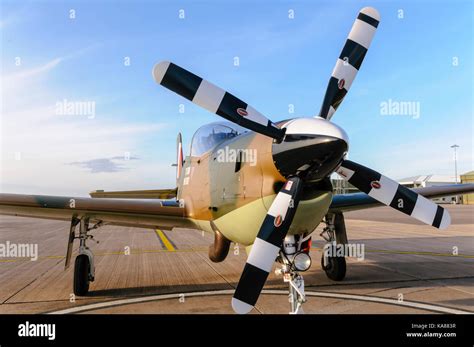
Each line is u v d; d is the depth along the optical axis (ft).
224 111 10.87
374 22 13.64
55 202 15.75
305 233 12.07
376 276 19.34
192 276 19.86
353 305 13.74
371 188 13.67
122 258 26.55
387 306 13.58
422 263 23.26
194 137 18.84
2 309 13.88
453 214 88.84
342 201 17.90
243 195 12.52
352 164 13.74
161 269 22.03
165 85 10.77
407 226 57.16
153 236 45.19
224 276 19.83
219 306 13.88
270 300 14.61
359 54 13.37
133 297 15.43
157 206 17.11
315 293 15.70
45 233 51.55
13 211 16.29
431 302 14.11
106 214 16.47
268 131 10.93
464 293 15.55
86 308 13.87
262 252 10.62
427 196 19.65
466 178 185.78
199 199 16.10
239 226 13.20
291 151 10.55
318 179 10.84
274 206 10.85
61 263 25.41
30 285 18.25
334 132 10.01
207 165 15.96
